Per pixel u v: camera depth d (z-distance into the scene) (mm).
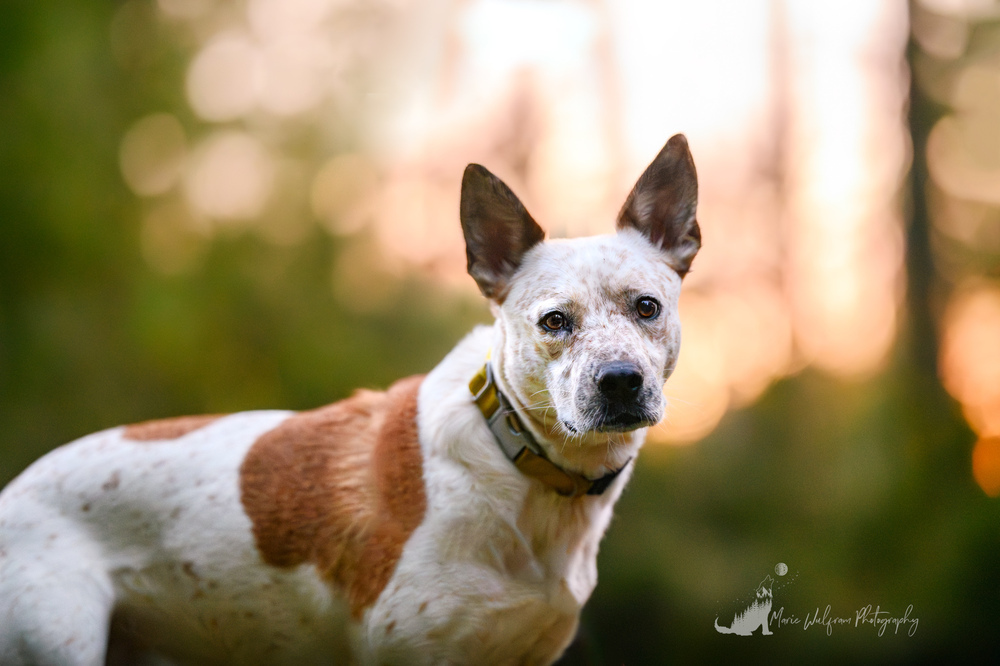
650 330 2928
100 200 8883
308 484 3098
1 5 8234
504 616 2848
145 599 3113
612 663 7172
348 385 9523
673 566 7461
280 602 3070
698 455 8625
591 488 2953
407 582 2797
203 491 3145
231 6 10602
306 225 10516
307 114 10914
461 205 3104
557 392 2785
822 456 8203
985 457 7191
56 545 3018
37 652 2852
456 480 2865
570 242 3090
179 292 9219
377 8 11055
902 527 7023
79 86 8789
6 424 7949
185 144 10055
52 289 8555
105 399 8547
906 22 8594
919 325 8188
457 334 9781
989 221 8055
